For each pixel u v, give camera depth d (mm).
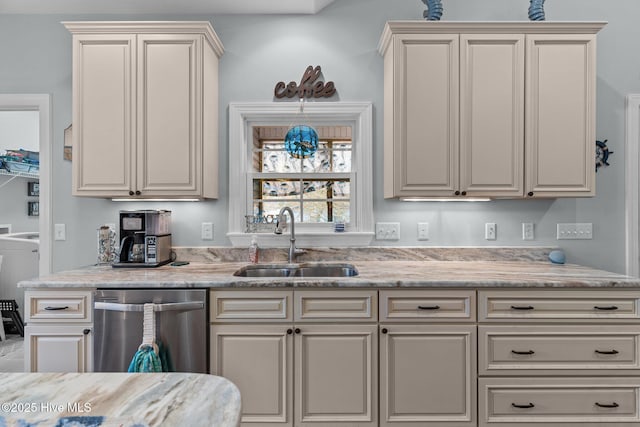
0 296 3426
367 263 2271
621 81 2355
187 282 1729
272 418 1750
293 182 2473
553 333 1726
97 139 2059
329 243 2355
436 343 1740
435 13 2107
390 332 1740
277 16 2393
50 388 795
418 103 2010
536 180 2014
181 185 2068
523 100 2010
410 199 2246
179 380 836
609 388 1721
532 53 2006
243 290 1752
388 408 1741
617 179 2361
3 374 865
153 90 2057
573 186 2018
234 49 2387
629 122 2346
